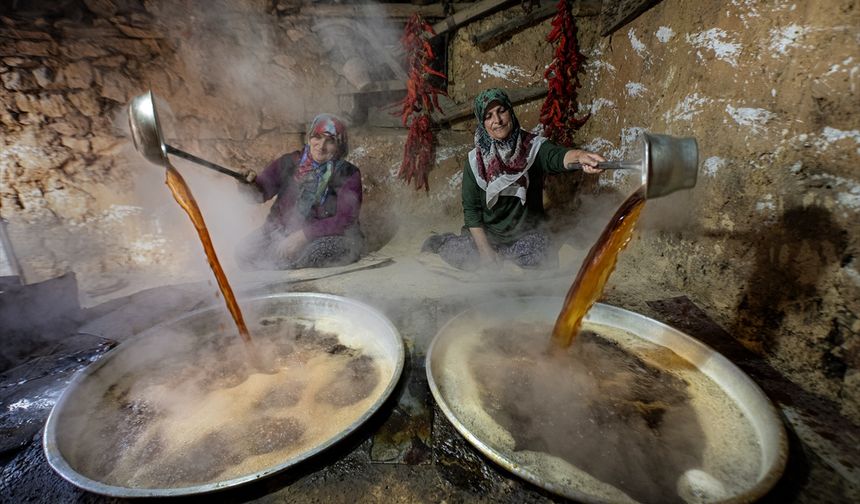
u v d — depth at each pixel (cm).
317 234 297
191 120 349
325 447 130
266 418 152
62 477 125
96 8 335
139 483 127
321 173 298
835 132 151
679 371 170
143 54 338
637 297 231
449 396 158
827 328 157
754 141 184
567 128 350
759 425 139
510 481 132
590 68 342
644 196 144
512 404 154
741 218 193
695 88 221
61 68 321
